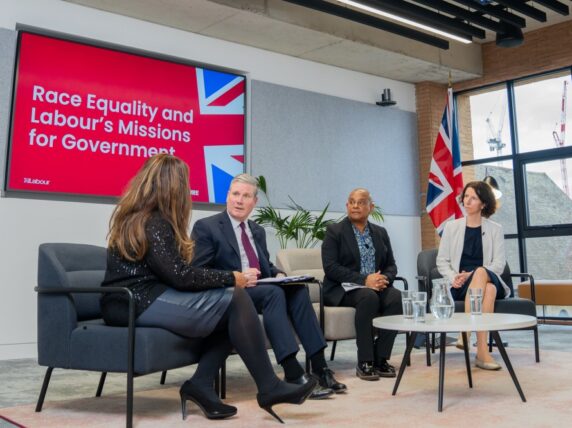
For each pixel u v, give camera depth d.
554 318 5.92
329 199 5.87
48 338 2.09
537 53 6.23
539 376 2.83
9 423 2.04
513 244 6.41
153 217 2.01
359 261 3.12
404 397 2.38
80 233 4.37
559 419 1.98
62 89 4.32
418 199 6.68
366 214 3.21
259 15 4.85
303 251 3.55
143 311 1.95
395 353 3.81
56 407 2.28
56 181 4.24
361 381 2.74
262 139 5.43
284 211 5.52
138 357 1.89
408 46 5.93
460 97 7.01
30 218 4.16
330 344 4.36
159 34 4.93
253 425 1.93
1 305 3.98
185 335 1.98
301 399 1.96
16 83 4.12
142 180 2.06
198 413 2.13
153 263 1.97
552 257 6.12
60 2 4.41
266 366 1.99
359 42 5.52
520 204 6.38
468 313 2.80
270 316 2.21
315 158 5.80
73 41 4.41
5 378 3.11
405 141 6.64
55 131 4.26
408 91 6.79
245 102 5.30
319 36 5.32
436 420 1.99
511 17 5.37
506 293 3.38
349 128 6.13
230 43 5.36
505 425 1.91
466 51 6.49
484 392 2.47
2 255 4.02
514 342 4.32
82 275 2.29
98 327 1.98
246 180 2.64
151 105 4.75
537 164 6.33
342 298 2.99
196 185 4.94
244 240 2.67
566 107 6.18
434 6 4.99
